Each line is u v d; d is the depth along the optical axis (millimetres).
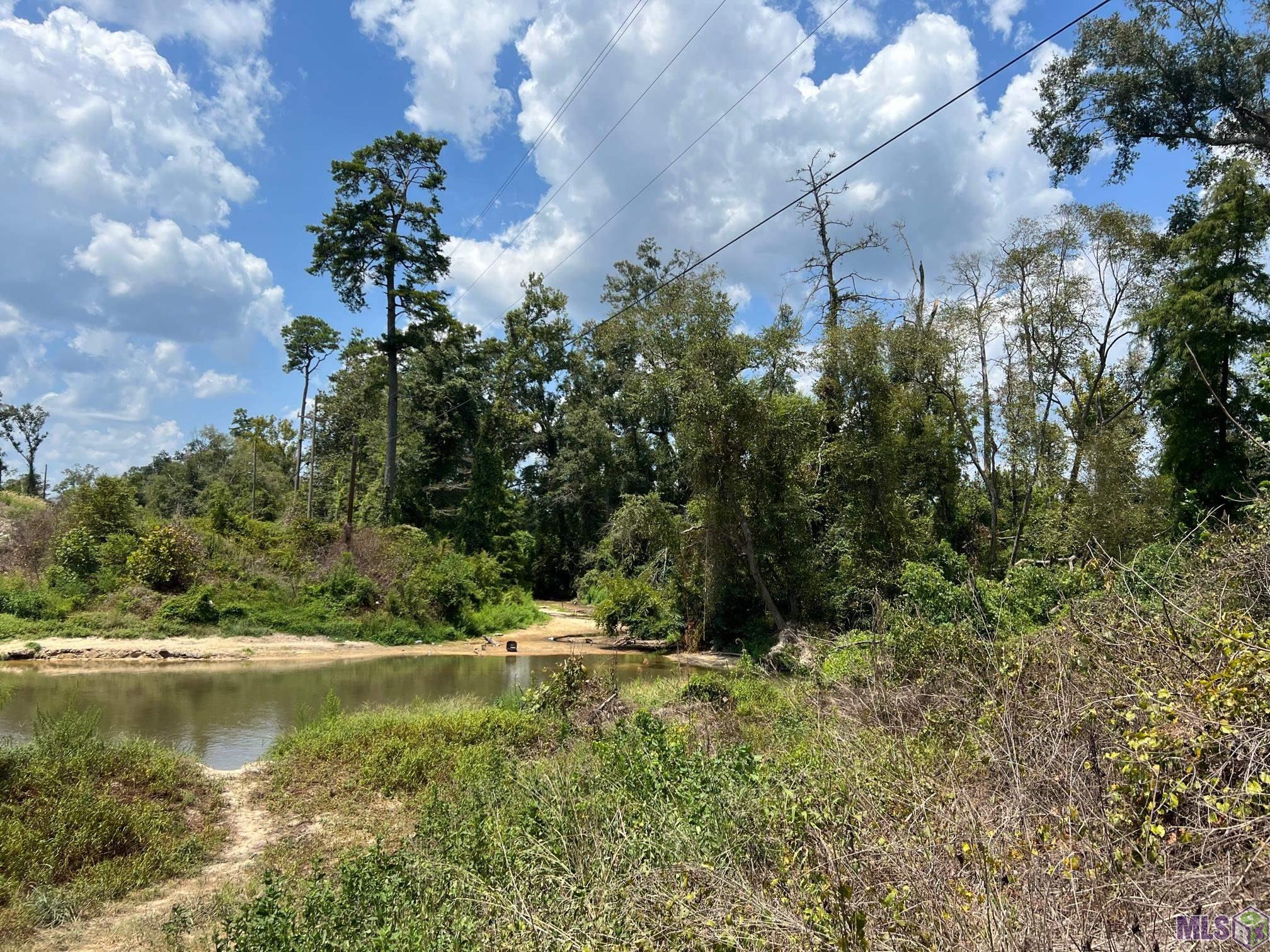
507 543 43844
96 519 29406
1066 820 3717
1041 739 4613
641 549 32188
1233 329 18922
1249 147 20547
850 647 12953
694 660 24609
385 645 28578
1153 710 4180
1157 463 21188
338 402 51250
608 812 5984
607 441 45875
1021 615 12367
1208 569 6844
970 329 26266
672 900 3994
